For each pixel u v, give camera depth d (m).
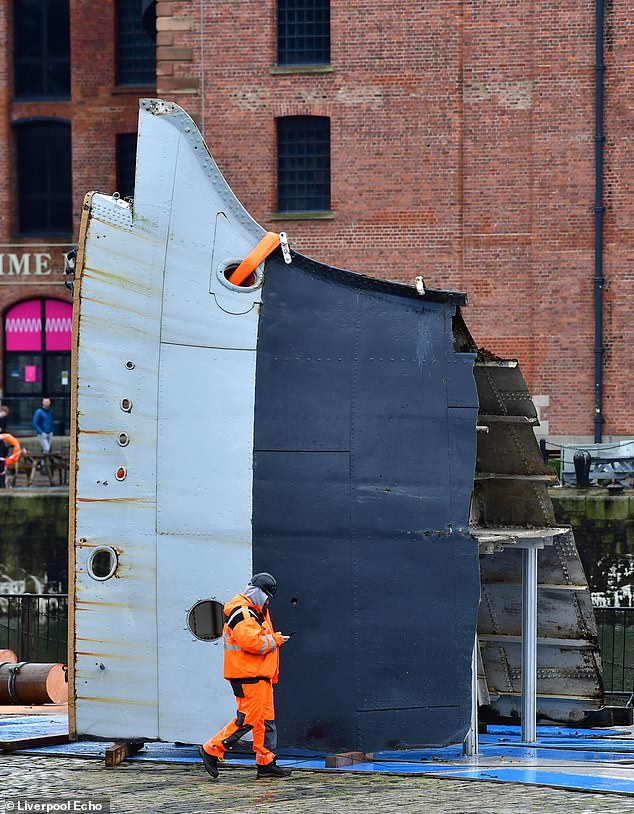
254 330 24.84
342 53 67.69
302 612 24.66
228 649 23.91
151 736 24.73
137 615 24.75
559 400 66.75
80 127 85.06
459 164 67.19
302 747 24.73
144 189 24.95
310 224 68.19
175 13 68.44
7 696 35.03
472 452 25.23
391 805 21.61
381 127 67.62
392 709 24.73
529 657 27.66
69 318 85.69
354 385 24.97
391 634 24.77
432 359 25.27
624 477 62.03
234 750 25.19
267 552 24.66
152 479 24.77
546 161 66.62
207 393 24.75
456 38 66.94
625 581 57.91
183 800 22.23
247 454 24.70
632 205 66.19
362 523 24.77
